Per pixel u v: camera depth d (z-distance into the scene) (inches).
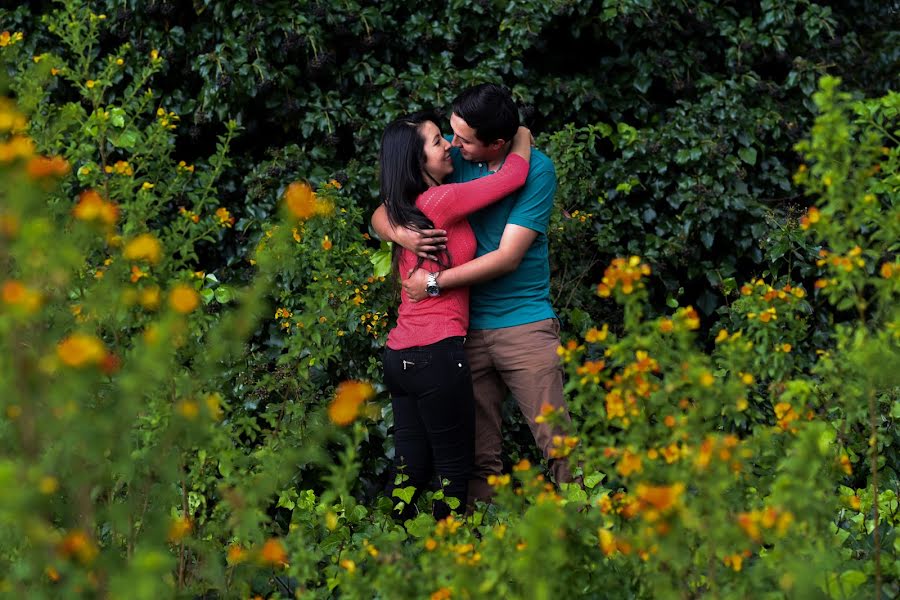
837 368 166.4
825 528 157.8
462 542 163.9
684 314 148.4
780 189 346.6
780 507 133.6
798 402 165.3
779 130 335.9
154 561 124.1
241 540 179.5
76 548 134.0
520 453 289.6
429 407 220.2
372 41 326.6
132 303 159.3
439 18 340.2
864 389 163.0
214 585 173.2
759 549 163.9
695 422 141.5
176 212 321.4
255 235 313.1
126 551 168.6
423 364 218.4
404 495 222.5
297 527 173.2
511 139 224.5
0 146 136.6
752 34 347.3
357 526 223.8
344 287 261.0
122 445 145.2
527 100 324.8
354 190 315.9
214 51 318.7
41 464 137.5
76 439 134.0
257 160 338.3
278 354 289.6
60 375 142.3
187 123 334.6
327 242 255.6
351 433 263.3
